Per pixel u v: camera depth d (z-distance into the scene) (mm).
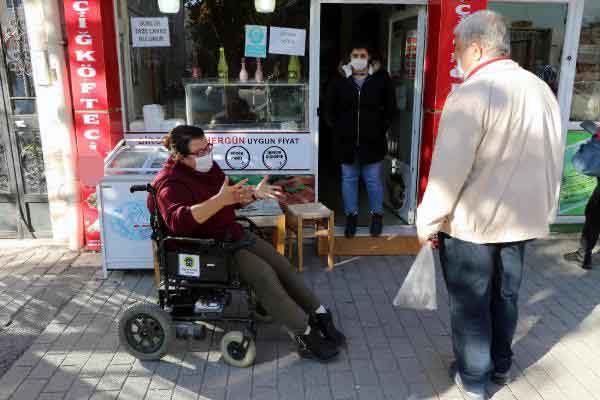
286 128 5094
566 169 5316
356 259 4789
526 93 2398
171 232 3113
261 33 4922
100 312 3783
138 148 4672
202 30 4926
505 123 2373
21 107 4863
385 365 3160
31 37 4586
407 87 5543
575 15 5023
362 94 4941
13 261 4684
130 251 4277
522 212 2482
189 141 2963
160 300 3189
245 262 3033
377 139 5043
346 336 3477
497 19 2459
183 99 5059
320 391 2918
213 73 5008
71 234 4895
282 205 4801
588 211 4488
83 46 4426
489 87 2369
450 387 2953
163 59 4988
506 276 2734
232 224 3197
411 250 4945
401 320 3693
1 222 5152
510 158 2426
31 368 3102
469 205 2506
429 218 2486
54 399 2824
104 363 3156
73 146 4719
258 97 5043
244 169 5027
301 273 4480
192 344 3373
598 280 4363
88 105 4547
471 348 2729
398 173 5832
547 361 3195
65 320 3668
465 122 2354
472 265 2607
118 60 4918
